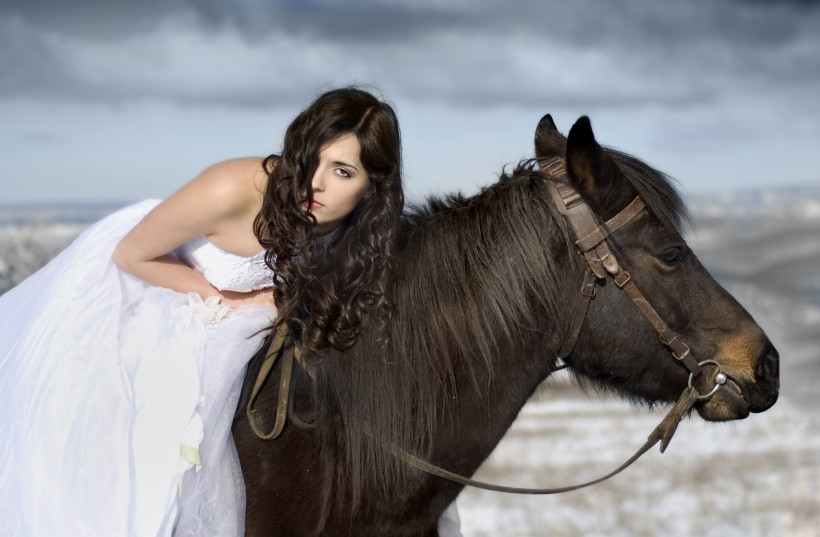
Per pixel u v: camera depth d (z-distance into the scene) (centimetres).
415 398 290
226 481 273
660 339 300
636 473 959
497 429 300
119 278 300
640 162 313
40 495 266
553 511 822
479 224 302
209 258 298
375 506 287
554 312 299
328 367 287
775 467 988
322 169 285
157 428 270
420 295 295
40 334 289
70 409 275
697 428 1209
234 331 288
